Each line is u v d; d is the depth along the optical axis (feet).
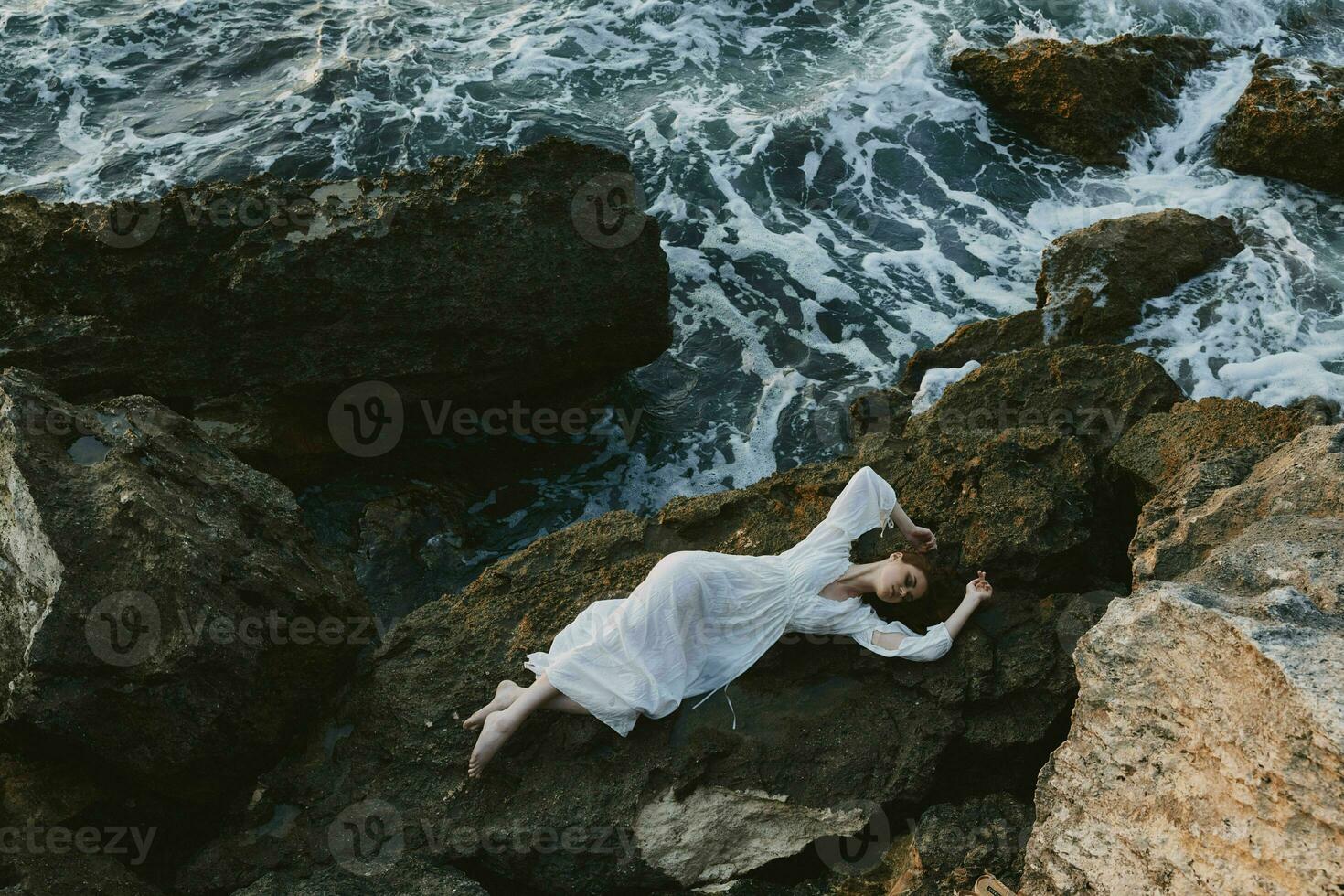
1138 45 34.37
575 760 15.19
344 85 34.37
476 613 17.08
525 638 16.48
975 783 15.66
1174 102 33.83
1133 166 32.60
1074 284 25.07
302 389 21.76
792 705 15.60
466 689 16.01
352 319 21.40
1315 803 10.02
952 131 33.65
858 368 25.98
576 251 22.30
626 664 15.33
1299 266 27.22
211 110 33.78
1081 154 32.91
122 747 14.08
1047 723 15.37
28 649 13.75
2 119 33.37
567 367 23.49
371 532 20.97
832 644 16.22
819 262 28.96
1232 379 23.65
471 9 39.40
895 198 31.37
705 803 14.76
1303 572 12.42
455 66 35.78
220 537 15.05
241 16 38.34
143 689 13.93
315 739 15.80
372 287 21.22
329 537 21.12
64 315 20.30
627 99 34.88
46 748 14.21
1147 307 25.21
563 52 36.65
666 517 18.15
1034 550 16.63
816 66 36.52
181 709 14.12
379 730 15.74
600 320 22.88
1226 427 17.92
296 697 15.42
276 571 15.24
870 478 16.83
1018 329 24.91
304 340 21.44
